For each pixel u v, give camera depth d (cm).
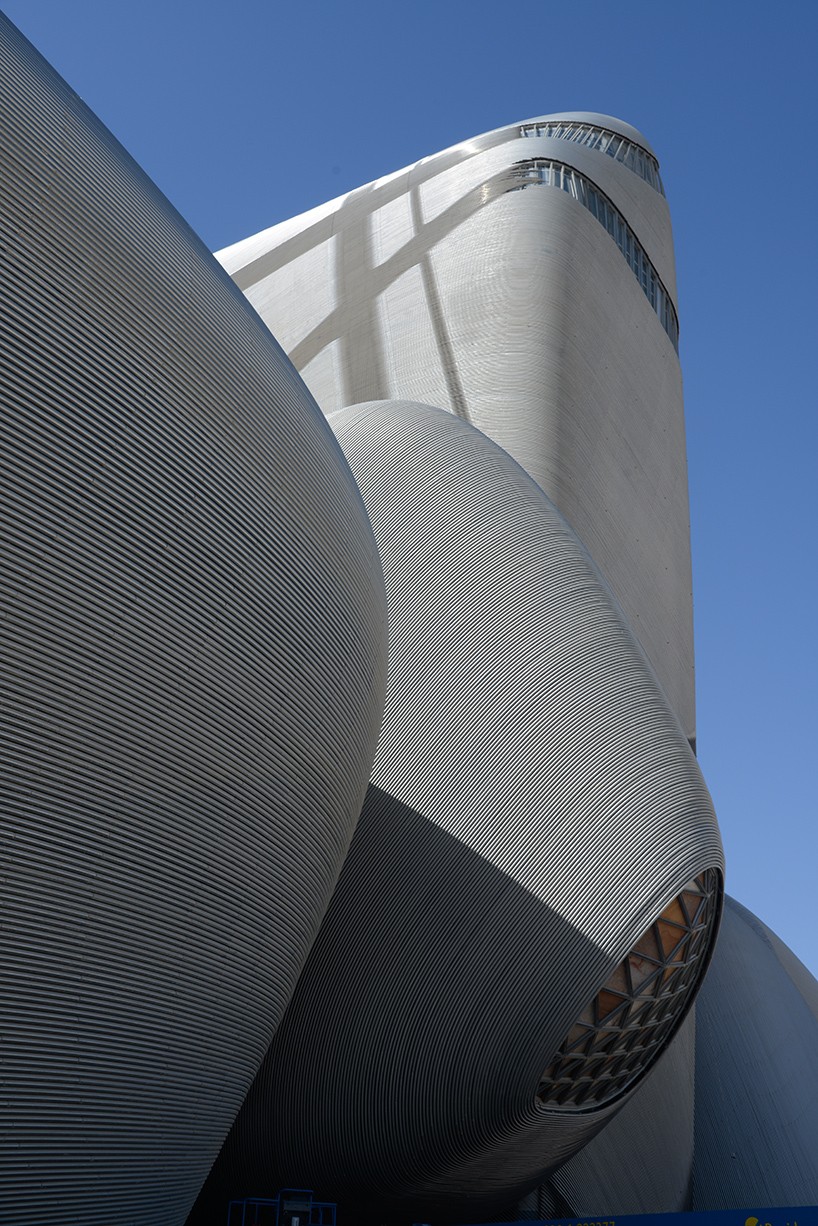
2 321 790
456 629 1540
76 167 897
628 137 4538
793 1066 2631
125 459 866
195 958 933
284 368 1132
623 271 3806
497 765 1443
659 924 1390
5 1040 771
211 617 931
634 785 1416
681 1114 2272
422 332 3322
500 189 3594
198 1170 1005
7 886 768
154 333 919
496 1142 1397
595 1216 1922
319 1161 1421
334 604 1095
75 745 814
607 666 1509
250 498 989
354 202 4256
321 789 1083
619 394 3384
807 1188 2438
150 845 877
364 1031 1395
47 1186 817
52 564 800
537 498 1711
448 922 1393
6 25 933
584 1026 1362
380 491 1702
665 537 3497
